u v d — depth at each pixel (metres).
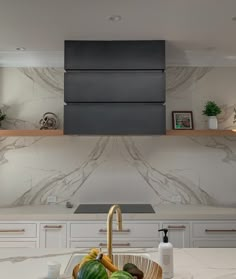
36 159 3.47
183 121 3.42
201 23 2.54
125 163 3.46
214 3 2.18
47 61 3.44
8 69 3.48
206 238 2.91
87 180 3.46
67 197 3.45
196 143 3.47
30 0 2.15
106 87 2.97
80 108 2.98
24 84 3.48
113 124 2.97
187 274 1.42
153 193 3.45
